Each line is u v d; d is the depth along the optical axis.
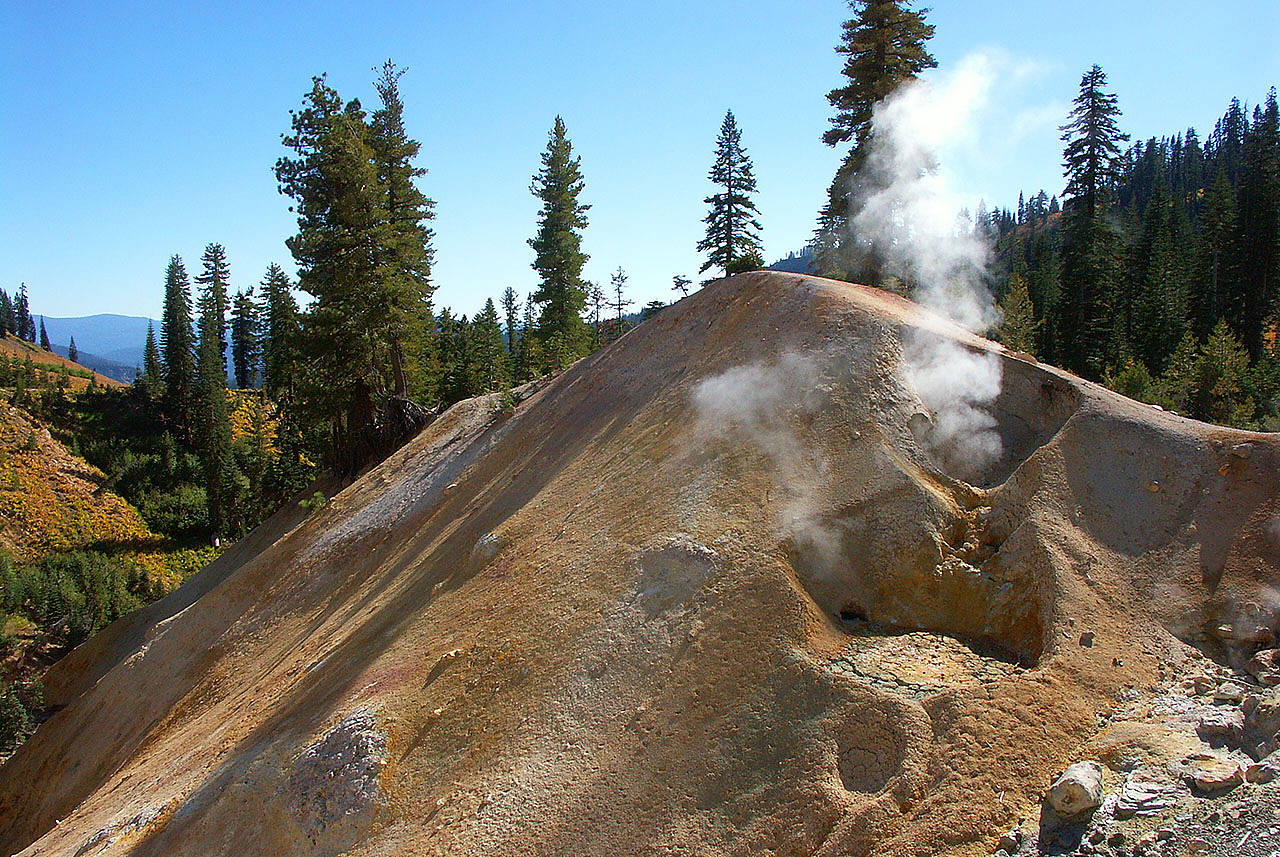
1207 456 13.09
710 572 13.24
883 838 8.92
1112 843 7.76
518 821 10.98
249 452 65.50
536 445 24.73
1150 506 12.72
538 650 13.75
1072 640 10.80
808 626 11.84
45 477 63.34
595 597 14.20
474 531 21.03
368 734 13.75
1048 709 9.78
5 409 68.12
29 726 33.78
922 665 11.13
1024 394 15.61
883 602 12.57
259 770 14.69
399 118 44.94
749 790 10.22
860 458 14.48
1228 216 51.41
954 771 9.20
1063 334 45.22
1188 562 11.79
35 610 46.78
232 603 30.28
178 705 25.45
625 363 24.81
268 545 39.66
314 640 22.08
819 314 18.38
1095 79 42.81
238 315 93.19
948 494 13.88
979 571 12.39
